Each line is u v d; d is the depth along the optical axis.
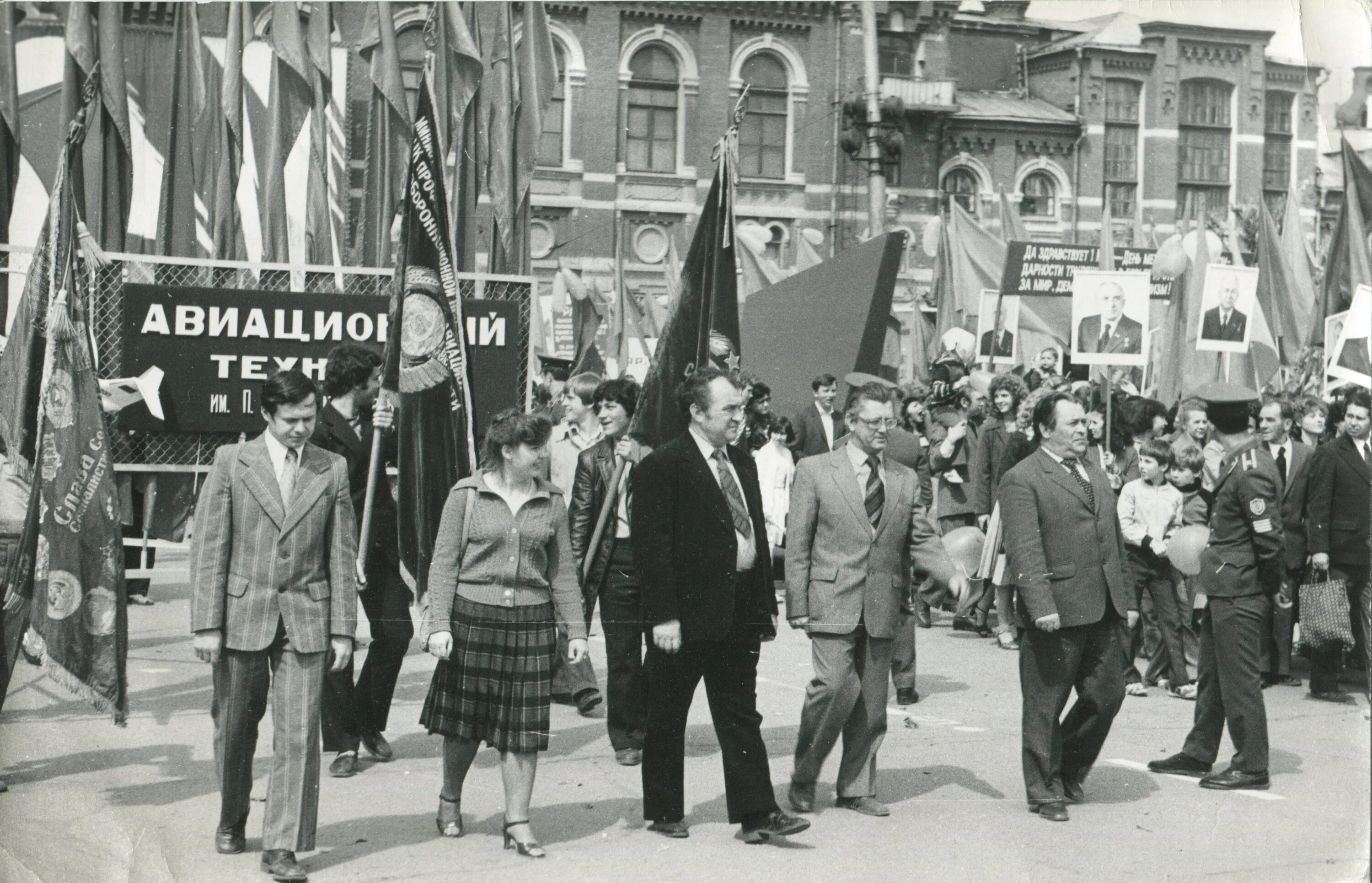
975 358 12.11
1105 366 12.36
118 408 8.34
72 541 6.78
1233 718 7.36
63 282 6.99
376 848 6.04
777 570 11.48
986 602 11.92
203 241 8.74
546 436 6.10
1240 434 7.70
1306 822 6.77
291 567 5.73
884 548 6.66
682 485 6.25
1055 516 6.83
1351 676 10.02
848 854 6.13
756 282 10.21
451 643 6.02
